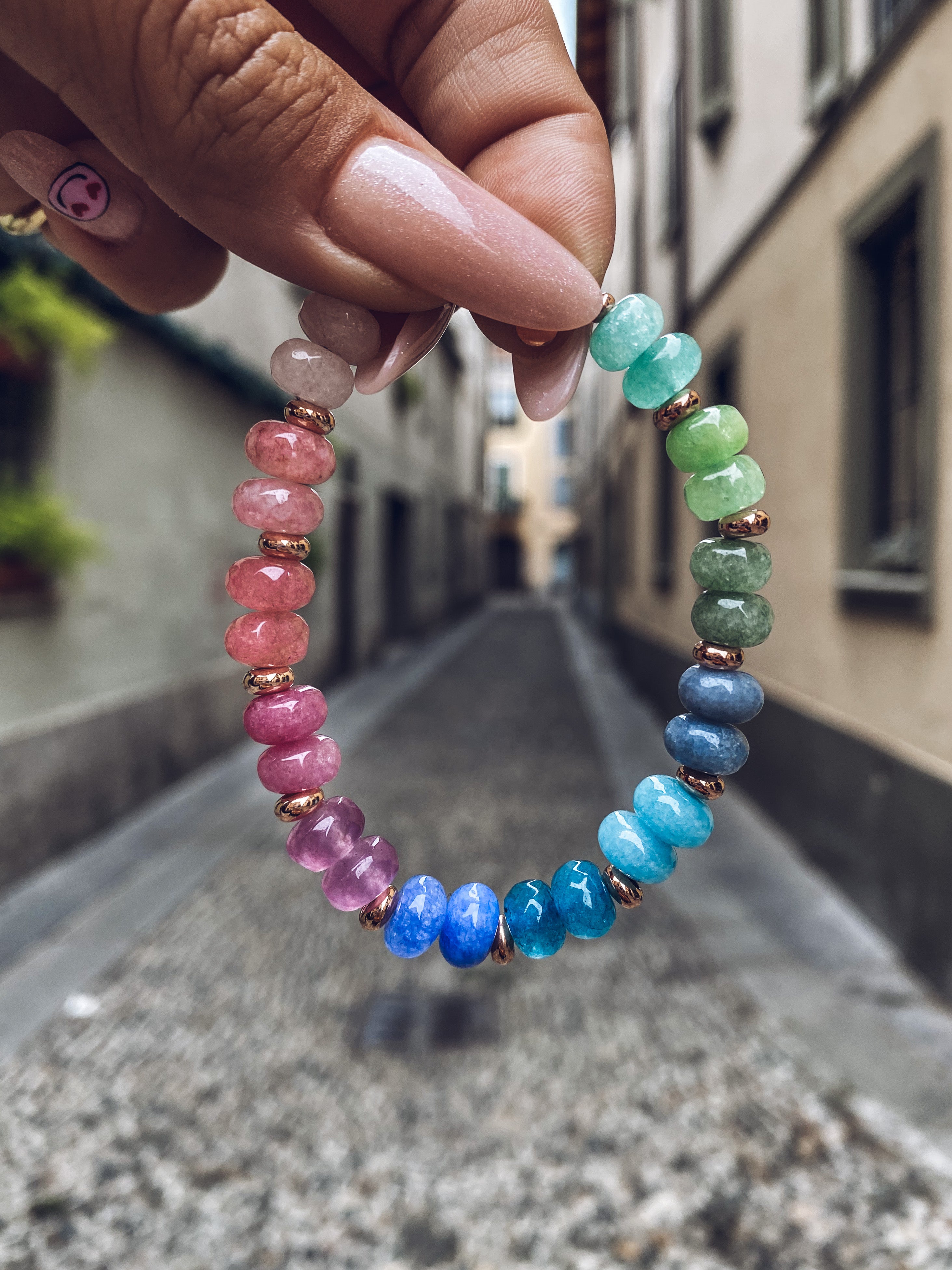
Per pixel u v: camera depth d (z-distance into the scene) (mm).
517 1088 2242
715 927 3301
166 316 5059
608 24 7871
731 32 5695
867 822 3357
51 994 2730
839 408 3805
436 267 490
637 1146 1996
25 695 3914
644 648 9242
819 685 4031
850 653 3648
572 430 32719
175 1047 2438
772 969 2936
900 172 3123
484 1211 1800
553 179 535
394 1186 1876
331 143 479
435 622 18422
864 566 3697
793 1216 1771
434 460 17828
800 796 4215
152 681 5266
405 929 649
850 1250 1681
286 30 464
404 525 14727
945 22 2779
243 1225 1762
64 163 601
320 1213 1796
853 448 3686
